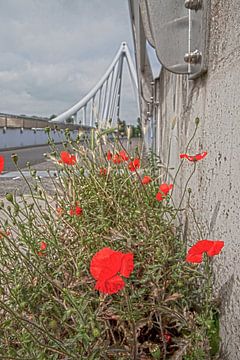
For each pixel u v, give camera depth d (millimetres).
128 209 1852
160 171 3438
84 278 1349
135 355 1062
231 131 1225
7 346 1069
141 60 5934
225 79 1310
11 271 1391
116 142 2420
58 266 1439
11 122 20203
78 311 997
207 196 1542
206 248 1091
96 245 1553
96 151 2383
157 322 1224
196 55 1726
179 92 2586
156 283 1297
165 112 4004
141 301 1275
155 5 2287
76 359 957
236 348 1077
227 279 1203
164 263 1390
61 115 26766
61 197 2439
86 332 987
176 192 2555
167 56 2184
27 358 970
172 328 1311
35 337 1004
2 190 4855
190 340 1123
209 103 1558
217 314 1294
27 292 1211
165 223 1856
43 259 1403
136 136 4074
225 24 1328
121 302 1180
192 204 1873
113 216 1792
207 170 1556
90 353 974
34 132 23984
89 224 1689
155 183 2447
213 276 1365
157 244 1537
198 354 1074
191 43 1810
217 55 1437
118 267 880
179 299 1341
